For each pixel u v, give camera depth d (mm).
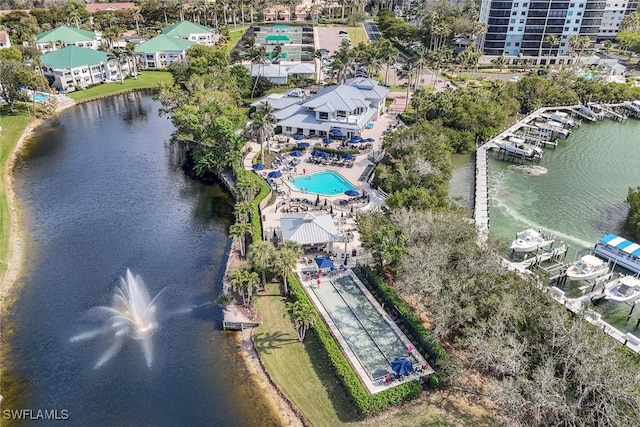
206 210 92438
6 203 92688
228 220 89000
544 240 81562
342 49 172375
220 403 52062
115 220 88250
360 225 71562
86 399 52750
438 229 66438
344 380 51656
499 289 56812
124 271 73938
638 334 63656
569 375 46688
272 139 121625
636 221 85938
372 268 71438
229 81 143125
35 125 138375
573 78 168250
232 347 59469
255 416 50469
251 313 63500
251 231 74938
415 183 88062
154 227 86250
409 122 136500
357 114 127750
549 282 72875
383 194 93438
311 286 68125
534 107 152875
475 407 50156
